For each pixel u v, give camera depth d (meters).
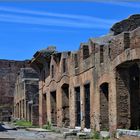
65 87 34.91
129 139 21.23
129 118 23.31
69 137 28.02
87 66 28.48
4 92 83.75
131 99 24.27
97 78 26.39
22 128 44.56
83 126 29.16
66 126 34.78
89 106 28.62
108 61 24.50
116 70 23.44
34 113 48.44
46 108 42.69
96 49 26.72
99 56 26.02
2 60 84.50
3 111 77.44
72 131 29.42
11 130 40.91
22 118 60.44
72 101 31.95
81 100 29.69
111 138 23.64
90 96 27.84
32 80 58.47
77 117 31.31
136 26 27.33
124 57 22.16
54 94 39.22
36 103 50.84
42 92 43.03
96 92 26.56
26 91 57.94
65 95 35.09
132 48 21.39
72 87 32.03
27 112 56.62
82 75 29.64
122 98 23.39
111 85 23.92
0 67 84.38
